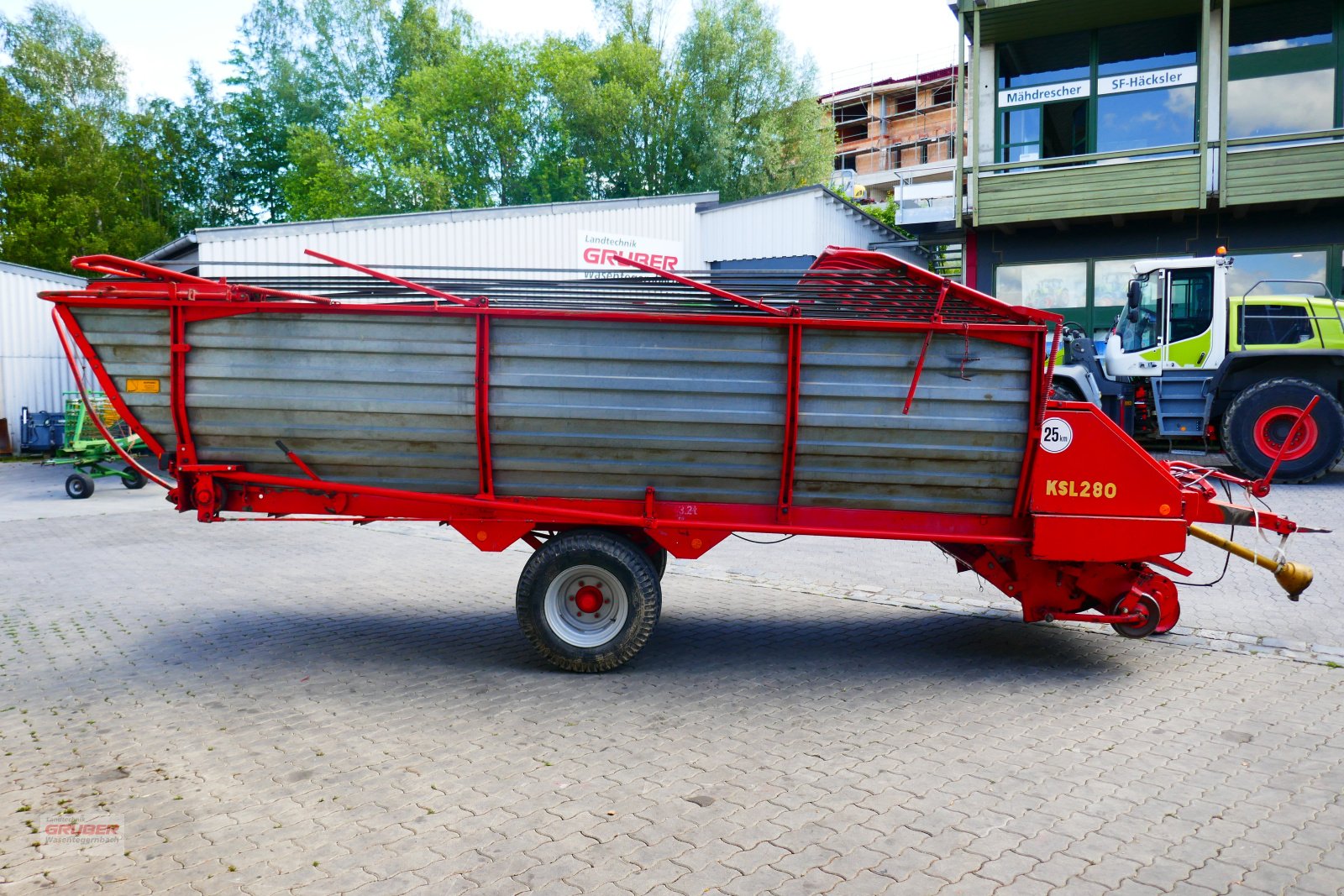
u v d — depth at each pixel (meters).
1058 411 5.80
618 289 5.77
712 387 5.67
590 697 5.48
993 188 18.83
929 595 8.17
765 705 5.34
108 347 5.83
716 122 41.06
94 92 41.09
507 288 5.80
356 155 42.38
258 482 6.07
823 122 45.19
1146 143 18.64
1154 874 3.41
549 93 42.75
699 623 7.23
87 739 4.81
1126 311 14.11
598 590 5.94
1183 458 14.91
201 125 47.16
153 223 38.09
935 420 5.67
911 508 5.93
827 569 9.24
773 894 3.26
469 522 6.11
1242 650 6.39
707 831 3.76
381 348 5.75
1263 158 16.94
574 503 6.00
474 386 5.72
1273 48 17.55
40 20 41.22
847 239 23.80
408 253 18.06
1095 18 18.27
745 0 41.66
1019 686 5.68
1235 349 13.45
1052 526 5.82
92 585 8.62
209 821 3.85
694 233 23.50
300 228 16.75
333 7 47.50
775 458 5.79
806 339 5.64
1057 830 3.76
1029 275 19.47
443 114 41.94
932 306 5.69
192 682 5.77
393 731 4.91
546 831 3.76
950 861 3.50
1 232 34.34
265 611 7.60
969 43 19.62
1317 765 4.43
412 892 3.28
